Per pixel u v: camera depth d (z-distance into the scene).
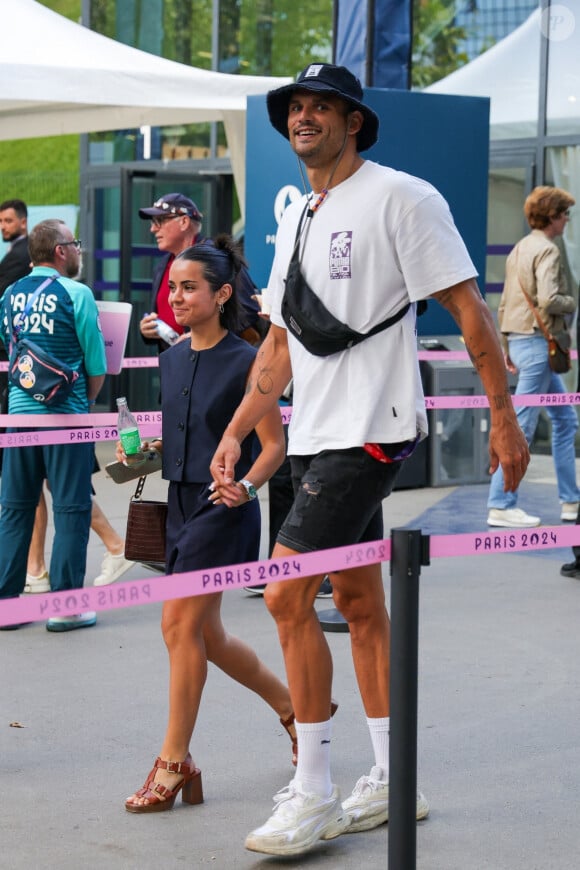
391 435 6.16
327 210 6.23
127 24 25.00
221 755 7.73
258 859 6.27
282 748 7.86
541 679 9.28
